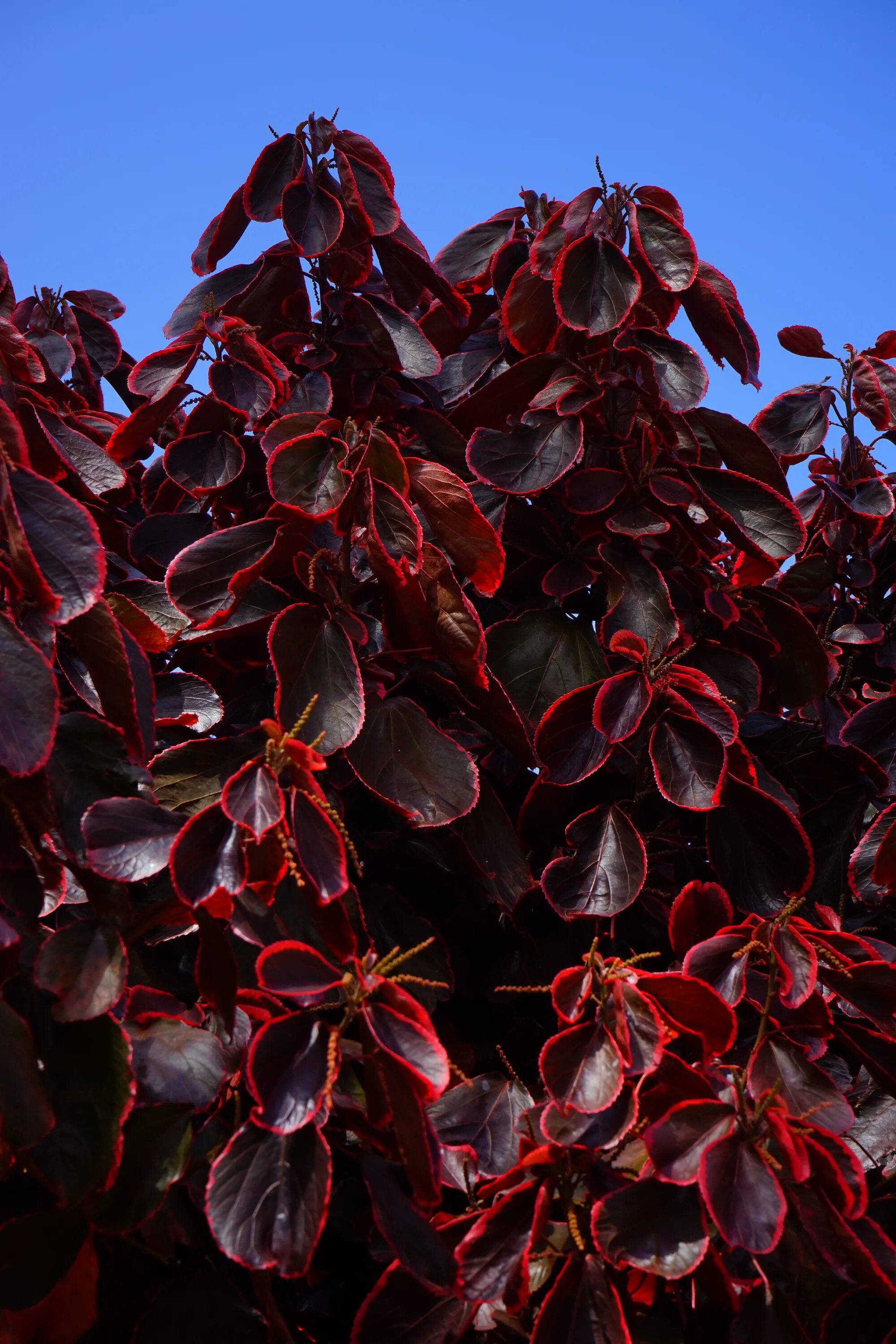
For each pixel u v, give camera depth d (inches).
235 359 111.8
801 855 108.1
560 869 107.7
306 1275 105.4
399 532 105.8
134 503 119.3
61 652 105.0
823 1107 101.4
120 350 125.0
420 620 108.3
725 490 111.3
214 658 112.7
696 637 112.8
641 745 109.2
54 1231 98.0
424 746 107.0
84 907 104.6
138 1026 101.5
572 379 112.7
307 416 107.9
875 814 115.7
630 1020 99.9
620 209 113.0
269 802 98.2
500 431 115.9
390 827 110.5
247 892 102.2
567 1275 98.8
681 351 111.8
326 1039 98.1
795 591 119.6
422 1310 100.3
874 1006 103.1
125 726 100.2
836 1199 99.0
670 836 112.0
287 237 113.5
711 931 106.1
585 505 111.3
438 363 114.7
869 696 117.8
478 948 111.2
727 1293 98.8
